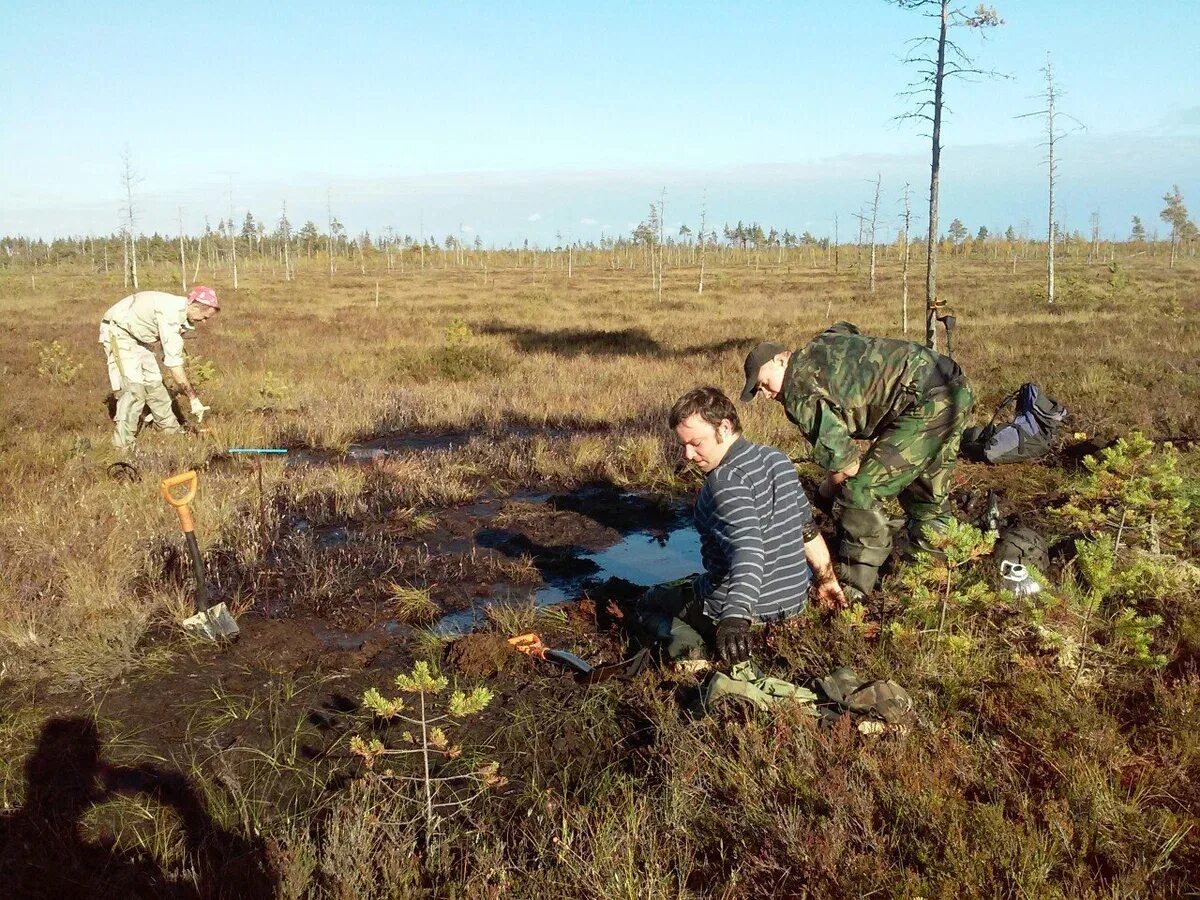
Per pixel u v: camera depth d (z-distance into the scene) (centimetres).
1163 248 9475
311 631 439
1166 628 387
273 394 1079
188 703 369
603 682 379
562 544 593
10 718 355
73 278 6272
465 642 407
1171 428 819
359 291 4628
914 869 241
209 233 8438
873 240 3816
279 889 250
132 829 288
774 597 358
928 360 417
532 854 265
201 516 584
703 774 294
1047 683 332
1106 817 254
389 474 750
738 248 10600
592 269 8144
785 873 240
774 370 429
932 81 1130
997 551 453
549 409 1035
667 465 768
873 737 306
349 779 313
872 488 421
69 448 820
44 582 478
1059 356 1370
